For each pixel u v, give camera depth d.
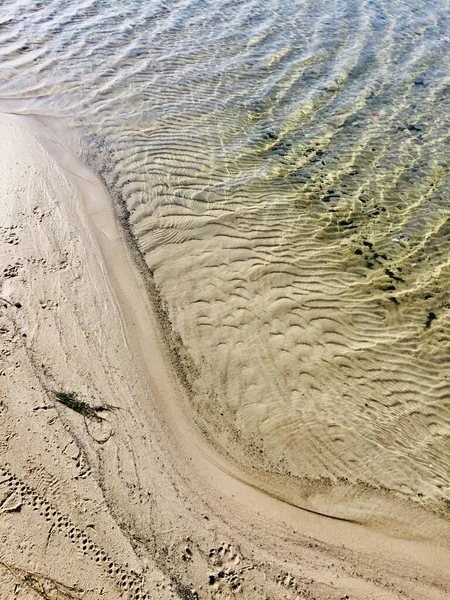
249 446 5.43
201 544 4.70
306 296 6.85
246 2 14.80
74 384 5.70
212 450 5.37
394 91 10.88
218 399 5.79
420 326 6.53
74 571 4.34
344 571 4.66
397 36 12.93
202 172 8.84
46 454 5.05
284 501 5.06
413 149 9.27
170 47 12.56
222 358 6.17
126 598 4.28
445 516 5.04
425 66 11.71
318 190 8.48
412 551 4.81
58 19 13.70
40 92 10.84
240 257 7.36
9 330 6.10
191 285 6.98
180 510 4.89
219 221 7.91
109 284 6.88
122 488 4.95
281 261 7.30
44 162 8.86
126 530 4.67
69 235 7.48
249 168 8.95
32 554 4.38
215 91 10.97
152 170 8.87
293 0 14.91
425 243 7.53
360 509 5.05
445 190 8.38
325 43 12.66
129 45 12.62
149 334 6.36
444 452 5.46
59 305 6.49
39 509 4.66
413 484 5.22
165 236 7.66
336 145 9.43
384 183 8.56
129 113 10.30
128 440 5.32
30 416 5.33
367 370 6.09
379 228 7.79
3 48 12.24
